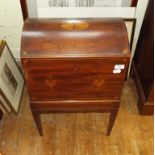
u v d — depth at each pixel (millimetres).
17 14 1557
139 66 1714
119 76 1146
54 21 1162
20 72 1802
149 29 1471
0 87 1458
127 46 1090
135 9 1503
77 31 1118
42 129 1556
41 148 1491
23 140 1530
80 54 1065
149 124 1619
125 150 1483
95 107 1308
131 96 1789
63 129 1586
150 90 1491
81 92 1227
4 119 1642
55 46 1081
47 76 1134
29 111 1687
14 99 1628
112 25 1146
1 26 1634
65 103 1276
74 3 1449
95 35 1110
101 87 1198
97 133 1564
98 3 1455
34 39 1093
